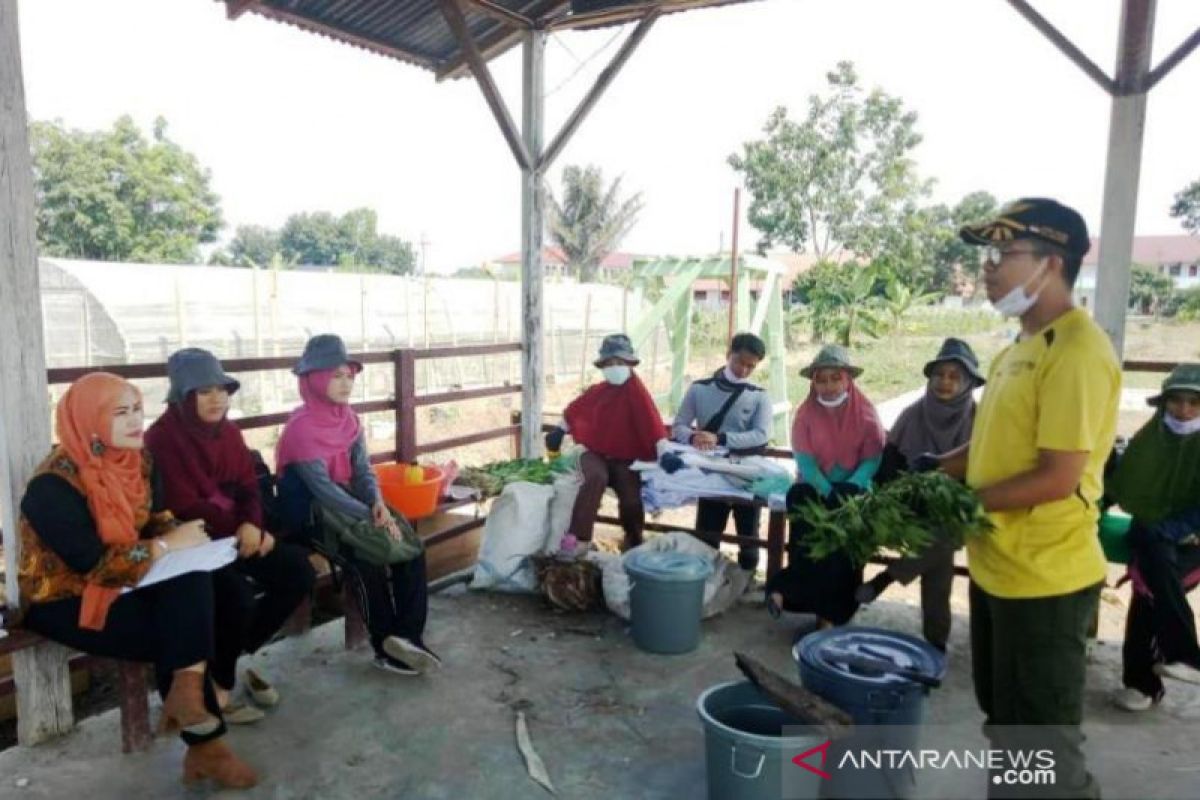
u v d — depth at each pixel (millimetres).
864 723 2164
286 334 11750
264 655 3668
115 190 24922
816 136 24125
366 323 12883
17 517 2838
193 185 26859
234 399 11062
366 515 3367
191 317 10797
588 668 3602
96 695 3473
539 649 3793
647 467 4398
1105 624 4094
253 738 2986
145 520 2756
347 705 3240
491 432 5461
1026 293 1883
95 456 2578
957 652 3787
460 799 2643
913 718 2195
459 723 3115
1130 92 3865
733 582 4277
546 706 3262
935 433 3631
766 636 3961
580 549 4375
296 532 3484
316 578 3523
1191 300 26203
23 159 2773
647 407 4469
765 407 4664
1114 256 3992
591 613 4230
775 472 4301
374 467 4453
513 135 5387
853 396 3982
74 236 24281
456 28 4848
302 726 3076
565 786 2725
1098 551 1935
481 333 15047
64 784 2703
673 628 3705
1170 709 3238
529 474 4891
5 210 2738
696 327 20750
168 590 2611
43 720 2957
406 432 4645
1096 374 1792
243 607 2961
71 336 9844
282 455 3426
